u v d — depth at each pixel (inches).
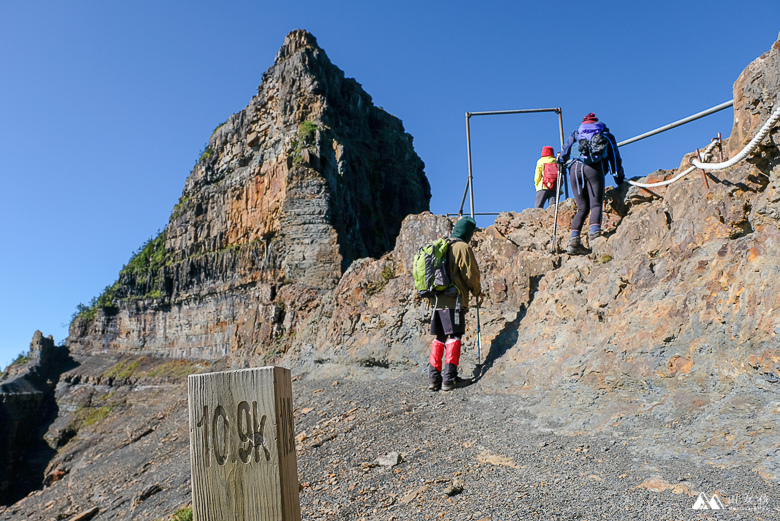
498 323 388.8
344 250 1111.6
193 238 1483.8
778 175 256.2
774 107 254.4
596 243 358.6
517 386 328.8
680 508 186.2
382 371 454.0
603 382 284.7
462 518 208.1
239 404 115.6
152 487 425.4
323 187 1130.7
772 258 244.1
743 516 175.0
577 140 361.7
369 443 312.2
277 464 112.6
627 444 240.7
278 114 1310.3
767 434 210.1
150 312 1524.4
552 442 259.0
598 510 194.2
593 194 358.6
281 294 692.1
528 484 224.4
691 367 257.9
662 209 326.0
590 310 324.5
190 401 117.2
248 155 1368.1
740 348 239.8
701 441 223.6
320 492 267.4
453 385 356.8
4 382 1485.0
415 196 1517.0
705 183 291.9
